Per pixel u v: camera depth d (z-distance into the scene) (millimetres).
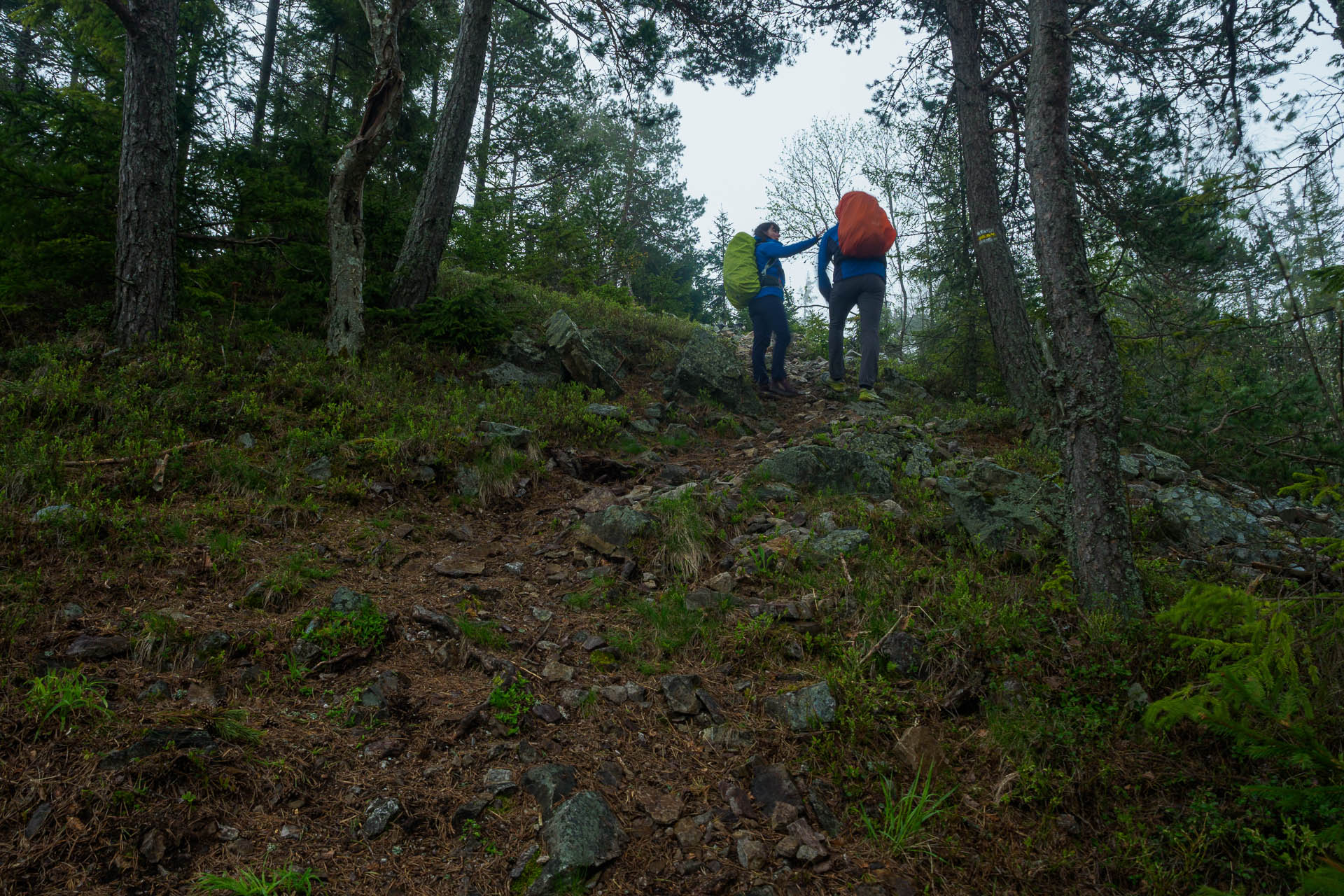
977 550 4633
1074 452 4020
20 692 2645
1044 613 3760
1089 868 2549
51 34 9281
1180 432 7383
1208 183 3668
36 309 6629
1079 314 4094
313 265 8008
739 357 11461
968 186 8797
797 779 2840
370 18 6953
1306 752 2004
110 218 7133
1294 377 6902
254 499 4613
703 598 4078
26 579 3318
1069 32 4312
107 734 2529
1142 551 4801
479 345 8141
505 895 2270
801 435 7805
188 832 2295
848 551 4520
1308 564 4707
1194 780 2836
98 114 7363
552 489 5797
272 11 13602
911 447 6742
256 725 2773
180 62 7875
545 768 2740
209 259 8227
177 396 5543
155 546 3809
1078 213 4266
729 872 2412
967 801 2795
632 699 3244
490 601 4043
